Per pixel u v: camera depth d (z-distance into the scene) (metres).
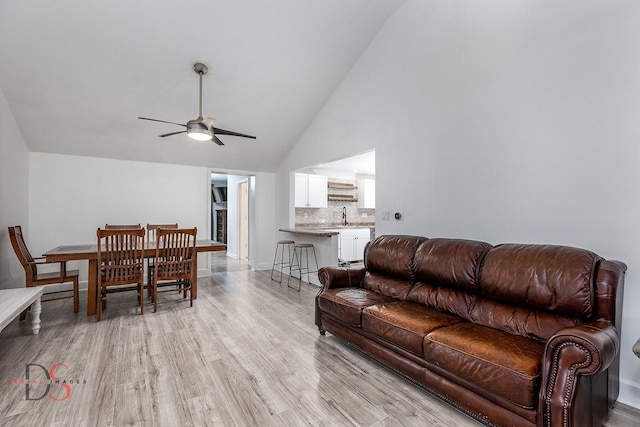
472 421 1.74
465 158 2.82
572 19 2.15
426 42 3.16
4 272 3.45
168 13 2.96
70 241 4.51
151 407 1.82
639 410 1.85
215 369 2.27
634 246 1.90
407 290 2.67
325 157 4.69
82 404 1.84
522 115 2.42
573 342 1.36
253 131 4.90
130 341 2.72
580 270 1.75
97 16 2.86
